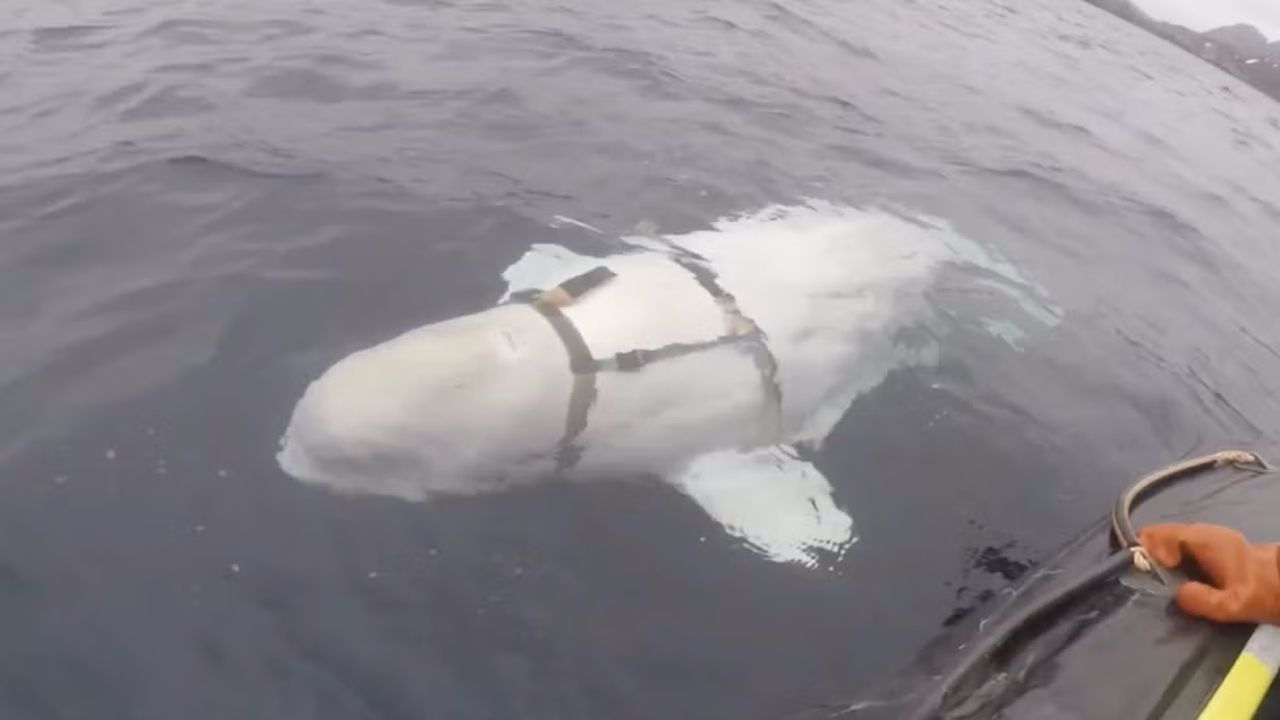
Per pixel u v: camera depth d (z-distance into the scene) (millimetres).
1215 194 11086
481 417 4812
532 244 6461
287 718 3869
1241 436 6539
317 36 9258
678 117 8844
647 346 5227
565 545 4770
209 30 9242
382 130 7723
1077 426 6180
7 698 3766
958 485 5512
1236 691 3486
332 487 4684
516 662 4207
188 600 4203
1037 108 12172
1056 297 7547
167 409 5000
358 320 5672
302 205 6637
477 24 10062
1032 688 3688
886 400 5957
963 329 6625
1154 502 4605
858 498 5344
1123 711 3527
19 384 5043
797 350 5668
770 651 4426
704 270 5891
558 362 5008
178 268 5957
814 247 6492
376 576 4430
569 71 9305
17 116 7566
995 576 4945
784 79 10469
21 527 4363
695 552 4844
